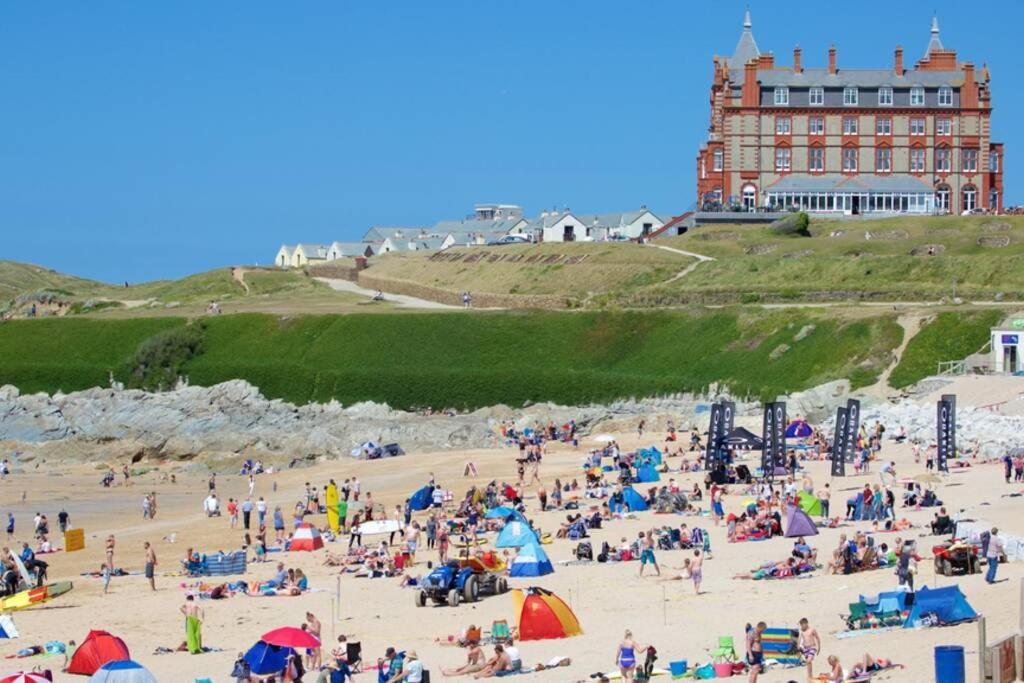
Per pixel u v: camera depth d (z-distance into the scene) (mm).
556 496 101688
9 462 153500
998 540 63500
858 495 87875
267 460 149500
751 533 82438
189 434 165750
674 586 68750
